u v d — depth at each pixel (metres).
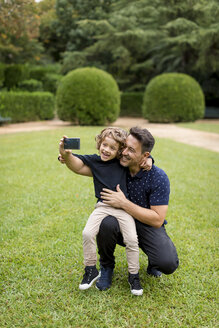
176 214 4.00
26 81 19.05
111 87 12.64
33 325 2.10
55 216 3.86
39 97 15.27
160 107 14.94
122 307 2.27
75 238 3.29
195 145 9.27
